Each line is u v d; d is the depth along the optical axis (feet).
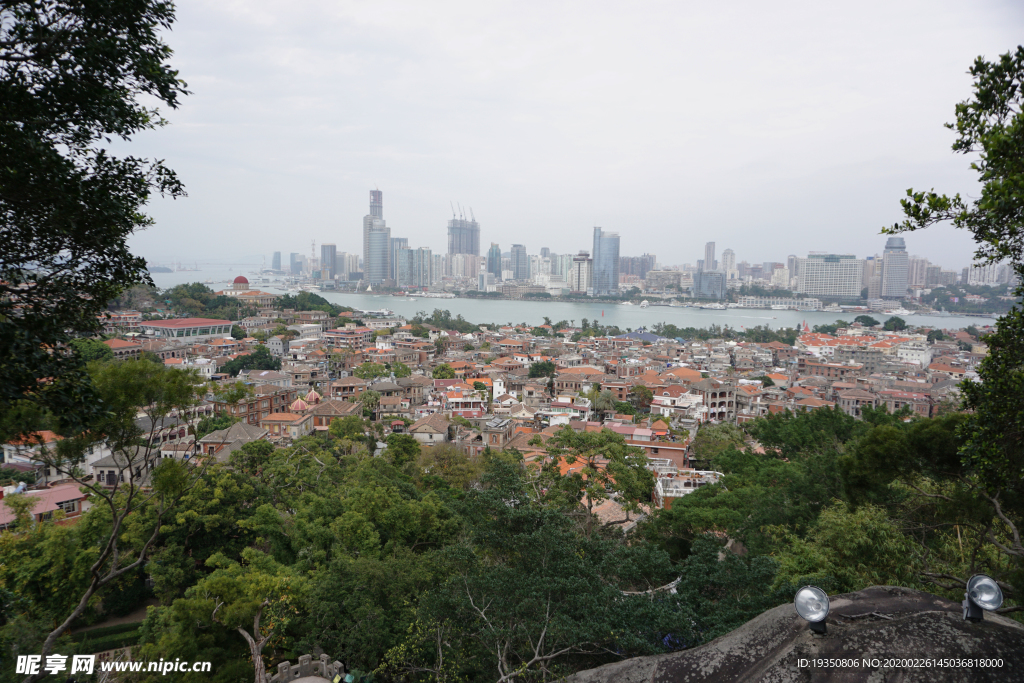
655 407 472.44
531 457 288.51
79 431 57.00
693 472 261.65
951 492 84.84
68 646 107.76
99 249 51.39
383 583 116.16
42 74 46.98
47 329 49.24
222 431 286.25
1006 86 48.26
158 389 76.43
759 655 35.88
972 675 29.94
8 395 46.06
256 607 99.96
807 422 235.40
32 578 129.70
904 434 86.22
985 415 57.06
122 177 50.19
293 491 203.82
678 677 36.78
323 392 518.78
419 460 266.77
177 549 152.66
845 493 104.06
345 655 105.81
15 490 197.88
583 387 542.98
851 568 94.32
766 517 141.90
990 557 85.92
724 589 97.81
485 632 83.56
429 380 563.89
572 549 97.19
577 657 85.10
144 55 50.08
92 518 147.13
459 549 98.73
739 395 517.96
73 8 47.21
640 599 88.74
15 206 45.57
